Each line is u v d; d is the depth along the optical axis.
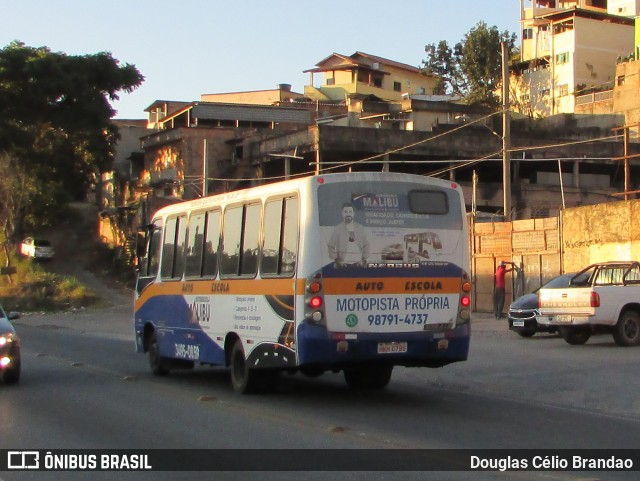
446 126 60.28
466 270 12.81
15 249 56.47
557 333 23.69
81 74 56.09
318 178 12.15
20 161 56.31
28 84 54.56
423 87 94.31
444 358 12.55
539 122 65.44
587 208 27.67
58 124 55.78
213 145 61.94
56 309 47.12
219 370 18.22
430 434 10.22
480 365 17.22
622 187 57.47
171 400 13.41
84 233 67.50
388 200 12.39
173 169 63.22
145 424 11.14
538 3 84.94
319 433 10.31
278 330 12.50
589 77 73.38
